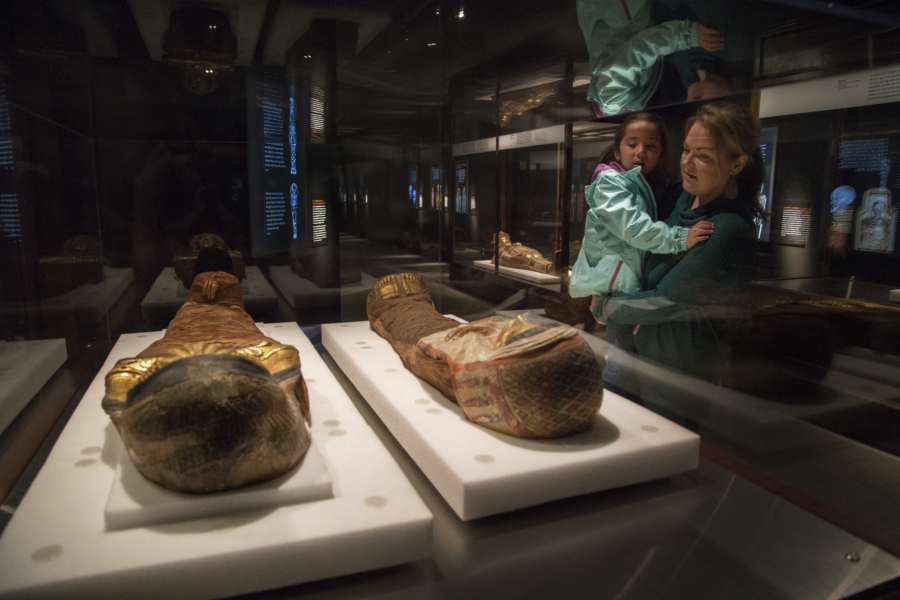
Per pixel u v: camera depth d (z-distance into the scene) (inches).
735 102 83.0
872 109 70.4
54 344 115.9
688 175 88.5
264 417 62.1
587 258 109.3
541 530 68.2
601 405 85.0
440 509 72.4
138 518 58.9
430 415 86.6
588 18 106.3
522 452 74.0
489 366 78.3
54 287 116.6
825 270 77.9
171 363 64.2
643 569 60.9
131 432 61.4
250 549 55.1
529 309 138.8
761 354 86.5
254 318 160.4
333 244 165.6
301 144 158.1
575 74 115.0
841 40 72.2
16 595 49.5
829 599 56.2
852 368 77.4
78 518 60.6
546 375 74.4
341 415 88.4
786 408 85.1
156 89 143.1
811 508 71.6
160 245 149.4
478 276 166.9
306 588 58.1
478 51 157.9
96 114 139.6
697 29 85.4
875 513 69.9
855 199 73.4
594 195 103.0
